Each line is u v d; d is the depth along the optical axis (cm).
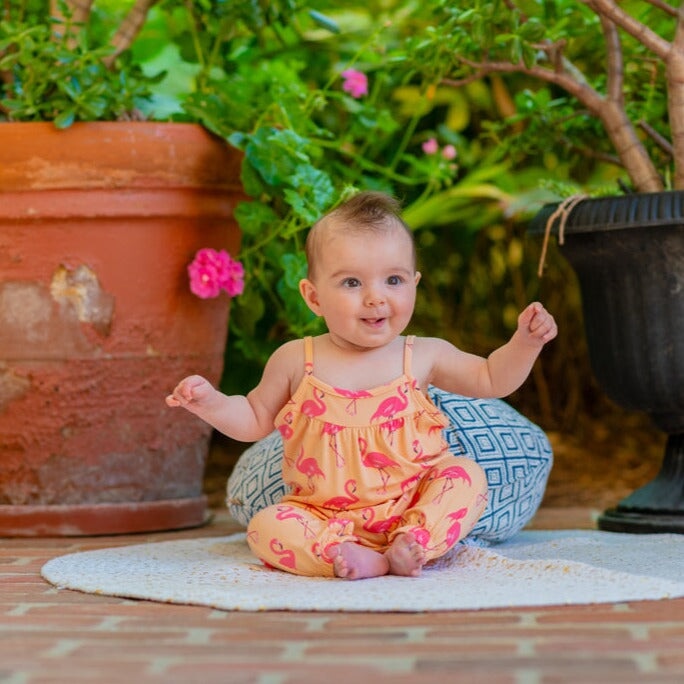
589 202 306
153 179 319
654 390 308
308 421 247
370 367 249
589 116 370
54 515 323
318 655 172
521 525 290
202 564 254
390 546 240
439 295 528
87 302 320
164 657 173
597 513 373
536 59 333
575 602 205
